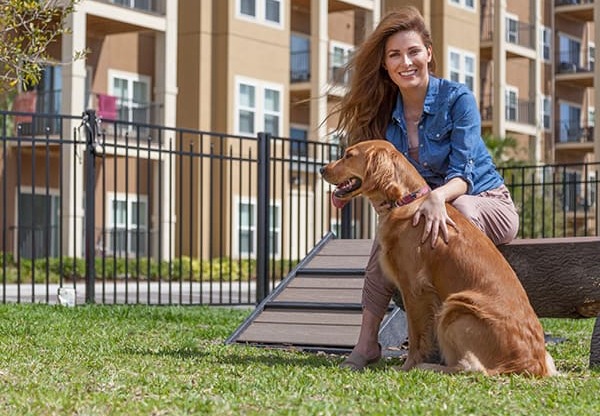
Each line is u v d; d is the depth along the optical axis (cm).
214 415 353
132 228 2333
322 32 2625
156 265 2022
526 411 381
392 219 500
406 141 557
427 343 500
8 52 735
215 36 2414
